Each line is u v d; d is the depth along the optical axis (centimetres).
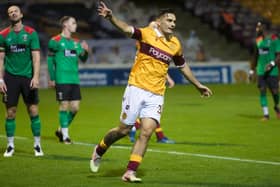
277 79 3678
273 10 8569
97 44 7775
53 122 3588
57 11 8088
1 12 7588
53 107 4638
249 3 8650
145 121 1734
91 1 8238
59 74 2686
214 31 8481
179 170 1948
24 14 7919
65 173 1892
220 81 7544
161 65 1747
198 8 8612
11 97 2206
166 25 1755
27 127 3300
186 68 1847
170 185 1695
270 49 3609
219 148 2486
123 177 1742
